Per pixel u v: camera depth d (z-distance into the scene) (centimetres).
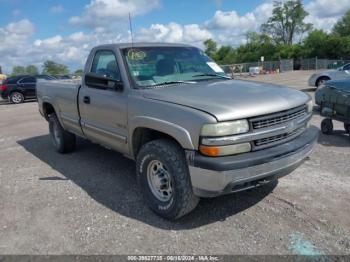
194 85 418
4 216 411
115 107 437
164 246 335
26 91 2012
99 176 530
